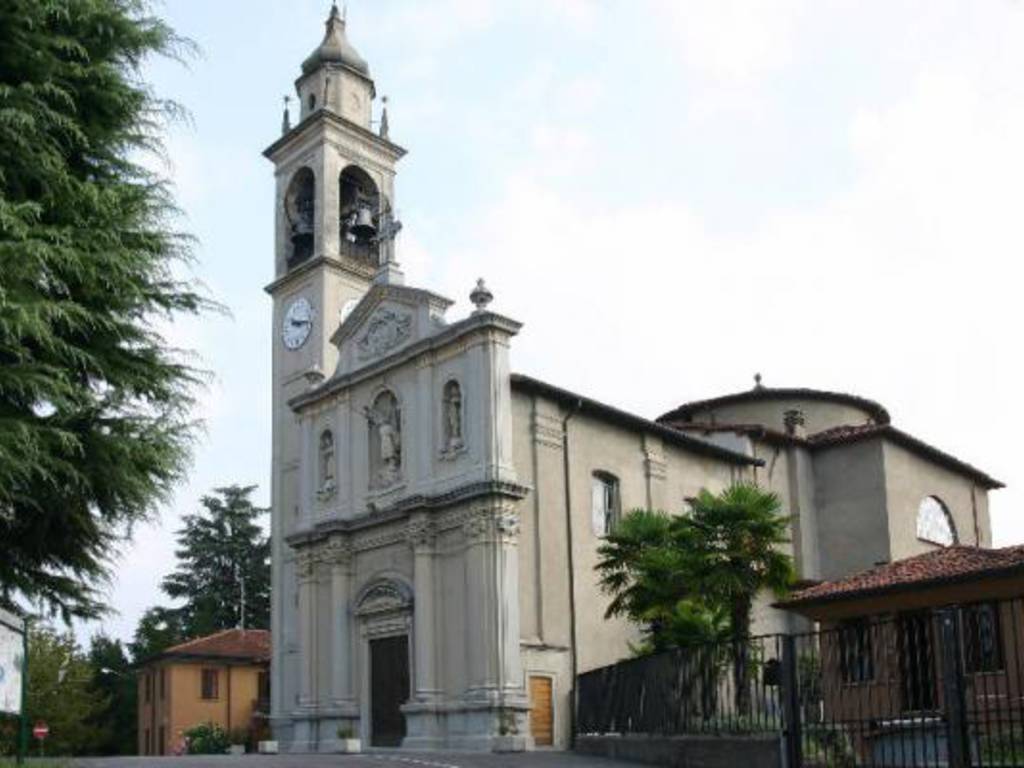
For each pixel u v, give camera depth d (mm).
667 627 26656
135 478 14172
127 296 14266
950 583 20078
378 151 46562
